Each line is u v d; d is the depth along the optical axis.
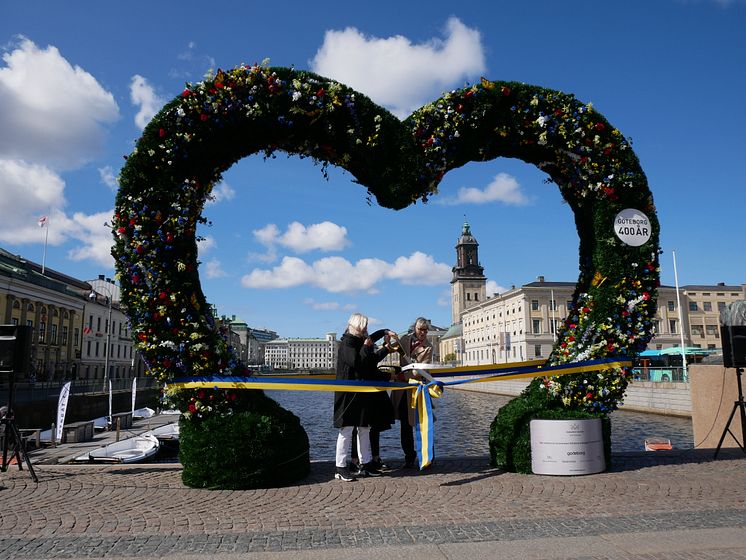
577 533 4.84
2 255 60.69
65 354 68.44
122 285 6.82
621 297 7.71
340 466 7.09
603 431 7.68
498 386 66.19
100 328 78.81
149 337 6.81
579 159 7.93
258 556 4.30
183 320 6.87
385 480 7.07
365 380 7.22
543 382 7.85
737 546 4.46
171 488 6.64
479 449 22.61
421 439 7.34
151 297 6.77
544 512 5.52
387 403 7.80
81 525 5.12
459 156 7.92
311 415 40.19
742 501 5.91
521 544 4.55
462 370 8.01
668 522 5.14
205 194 7.46
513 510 5.60
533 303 96.06
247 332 190.12
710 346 98.06
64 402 18.66
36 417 28.12
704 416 11.91
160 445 18.00
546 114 7.76
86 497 6.20
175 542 4.64
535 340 94.81
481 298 148.75
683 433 25.28
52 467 8.12
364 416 7.17
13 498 6.16
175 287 6.86
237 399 6.86
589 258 8.33
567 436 7.26
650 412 34.84
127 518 5.36
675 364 52.84
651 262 7.87
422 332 8.23
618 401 7.79
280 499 6.10
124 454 15.88
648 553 4.32
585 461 7.29
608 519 5.25
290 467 6.86
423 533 4.86
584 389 7.68
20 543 4.61
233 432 6.60
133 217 6.70
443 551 4.41
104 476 7.38
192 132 6.91
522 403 7.82
